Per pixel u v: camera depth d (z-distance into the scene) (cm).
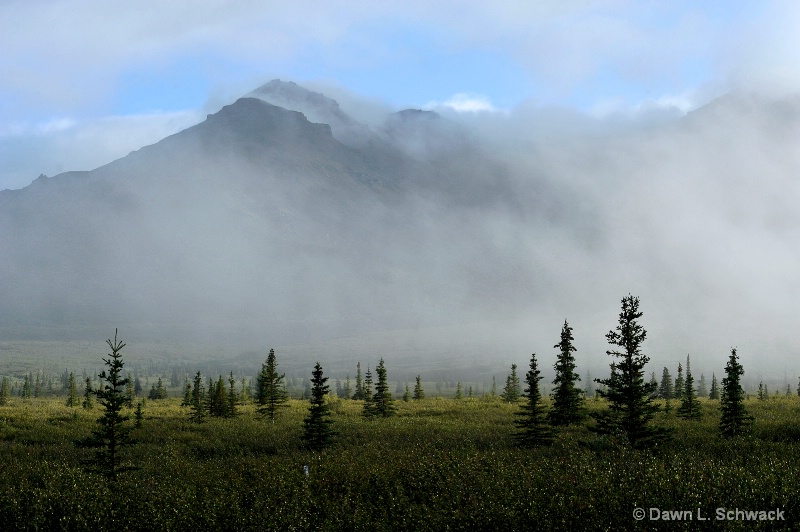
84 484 2680
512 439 3684
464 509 2092
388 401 5959
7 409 6241
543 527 1912
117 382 2934
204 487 2597
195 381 5678
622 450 2892
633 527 1861
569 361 4309
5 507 2314
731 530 1778
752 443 3050
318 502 2303
